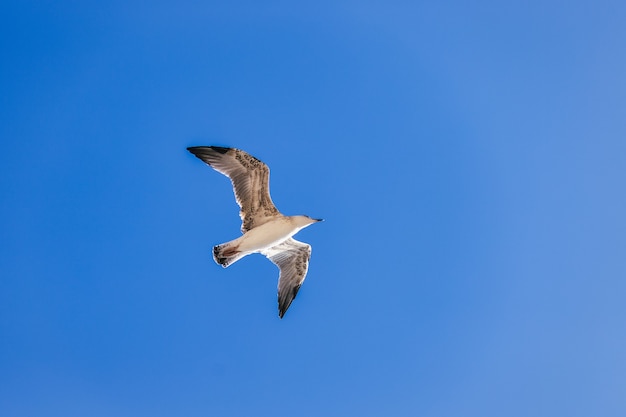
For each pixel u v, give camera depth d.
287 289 16.17
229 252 14.42
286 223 14.51
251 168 14.55
